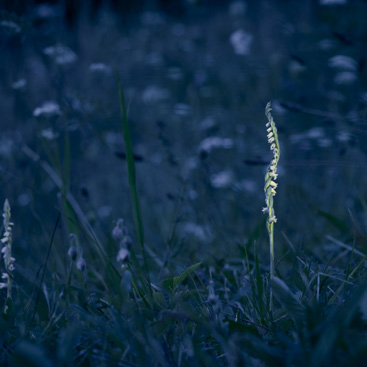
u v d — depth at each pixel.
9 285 2.26
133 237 3.80
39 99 5.08
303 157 4.75
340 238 3.38
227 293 2.56
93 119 4.08
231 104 6.37
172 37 9.80
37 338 2.04
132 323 1.92
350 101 5.04
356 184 4.18
